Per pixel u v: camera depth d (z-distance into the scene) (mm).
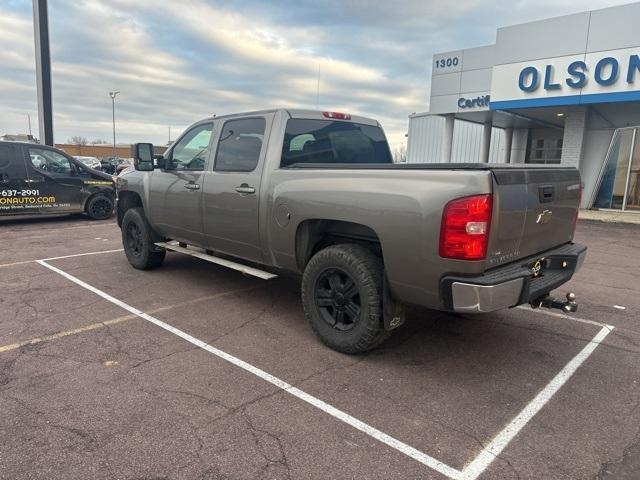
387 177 3445
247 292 5578
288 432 2787
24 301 5172
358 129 5207
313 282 3963
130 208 6691
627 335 4383
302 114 4590
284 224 4156
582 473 2471
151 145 5730
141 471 2430
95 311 4863
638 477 2445
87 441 2666
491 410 3066
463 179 3053
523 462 2553
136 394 3188
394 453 2613
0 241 9055
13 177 10938
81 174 12109
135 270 6598
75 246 8539
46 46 16344
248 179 4500
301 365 3666
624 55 12492
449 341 4195
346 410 3037
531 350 4023
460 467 2506
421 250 3209
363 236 3854
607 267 7312
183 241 5699
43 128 16656
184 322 4570
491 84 15477
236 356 3811
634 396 3264
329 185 3766
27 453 2553
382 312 3604
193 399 3137
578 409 3090
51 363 3641
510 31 14352
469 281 3043
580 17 13047
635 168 14852
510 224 3234
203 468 2463
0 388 3242
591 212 14992
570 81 13430
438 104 18312
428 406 3102
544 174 3605
